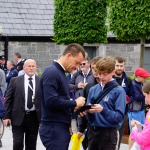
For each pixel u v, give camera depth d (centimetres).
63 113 594
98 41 1561
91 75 940
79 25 1545
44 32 1920
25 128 814
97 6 1535
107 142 608
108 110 581
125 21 1192
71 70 600
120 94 599
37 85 810
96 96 612
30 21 1947
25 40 1892
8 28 1884
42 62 1925
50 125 591
